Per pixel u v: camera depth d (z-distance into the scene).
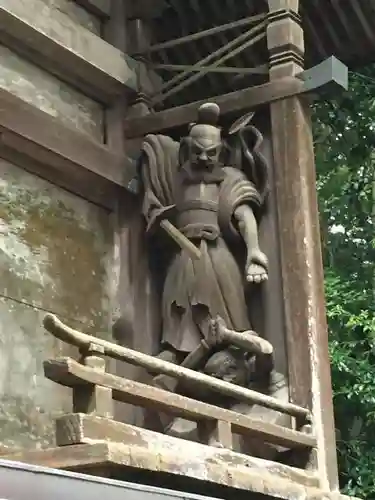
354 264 9.29
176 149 6.07
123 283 6.16
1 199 5.47
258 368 5.55
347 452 8.43
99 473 3.83
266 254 5.76
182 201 5.86
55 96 6.05
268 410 5.44
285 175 5.80
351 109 9.16
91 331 5.89
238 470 4.45
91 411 3.90
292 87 5.91
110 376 4.00
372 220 9.29
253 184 5.89
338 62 5.82
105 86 6.34
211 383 4.64
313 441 5.23
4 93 5.46
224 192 5.79
